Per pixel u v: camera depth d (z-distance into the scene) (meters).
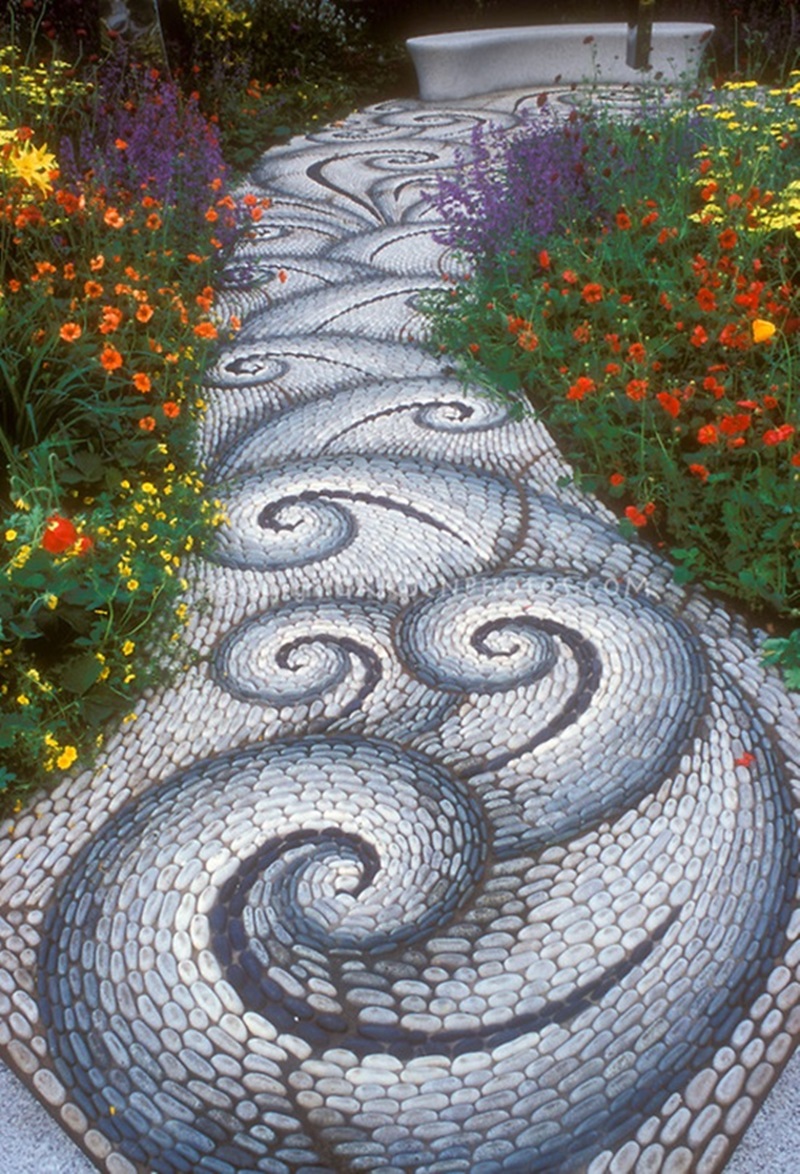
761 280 4.50
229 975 2.21
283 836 2.51
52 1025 2.14
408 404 4.36
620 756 2.67
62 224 4.65
